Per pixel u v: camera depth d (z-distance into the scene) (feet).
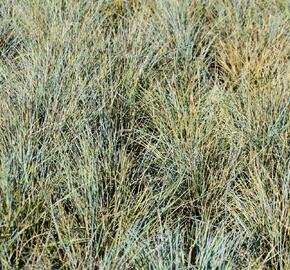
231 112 12.84
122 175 10.64
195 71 14.90
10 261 9.42
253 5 17.24
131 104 13.33
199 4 17.46
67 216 10.09
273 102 12.55
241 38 16.03
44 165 10.89
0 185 9.98
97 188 10.12
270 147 11.66
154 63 14.57
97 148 11.07
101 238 9.74
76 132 11.68
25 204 9.95
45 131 11.57
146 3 17.48
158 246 9.06
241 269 9.61
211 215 10.81
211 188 10.93
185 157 11.35
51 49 14.24
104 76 13.58
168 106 12.71
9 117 11.77
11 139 11.25
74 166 11.18
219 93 13.35
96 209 9.96
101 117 12.18
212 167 11.30
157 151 11.85
